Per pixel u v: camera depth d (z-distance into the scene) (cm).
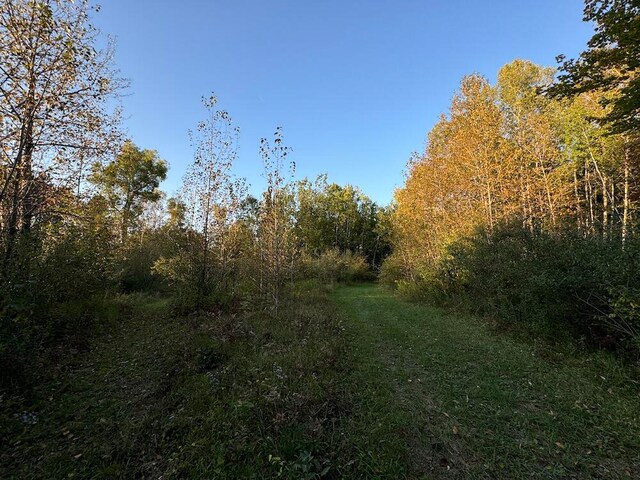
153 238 1975
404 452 320
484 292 966
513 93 1847
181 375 500
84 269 908
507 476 292
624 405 405
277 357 562
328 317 952
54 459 319
